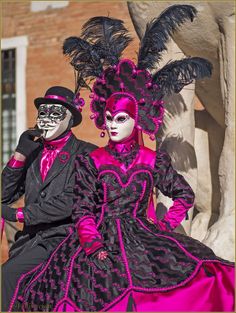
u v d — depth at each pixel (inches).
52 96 229.5
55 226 223.6
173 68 223.8
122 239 199.5
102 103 221.3
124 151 212.2
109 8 455.5
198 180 294.4
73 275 197.3
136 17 269.3
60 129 229.5
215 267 194.9
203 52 271.4
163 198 257.3
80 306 192.2
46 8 505.0
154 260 194.2
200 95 291.9
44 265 207.6
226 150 260.2
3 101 534.0
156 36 224.4
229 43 258.4
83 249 201.2
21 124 516.7
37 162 231.6
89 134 445.7
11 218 224.7
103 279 192.9
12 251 228.5
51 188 225.8
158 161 212.8
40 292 200.8
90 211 204.5
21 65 516.1
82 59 227.5
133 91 218.1
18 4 519.2
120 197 206.5
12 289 212.2
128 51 359.6
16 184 233.5
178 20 227.8
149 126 219.8
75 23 491.5
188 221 269.3
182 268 192.4
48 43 505.7
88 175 208.2
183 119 268.8
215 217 293.3
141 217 207.8
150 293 189.3
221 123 292.8
